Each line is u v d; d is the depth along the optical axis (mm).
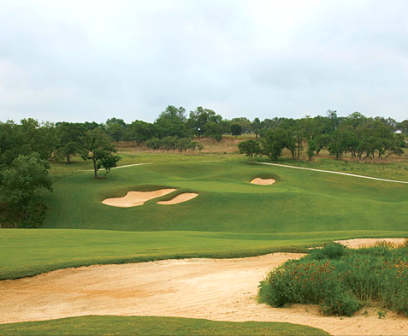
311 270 10852
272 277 10992
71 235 24766
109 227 43594
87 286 12352
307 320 8633
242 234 29062
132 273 13953
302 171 79500
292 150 102562
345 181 69375
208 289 12148
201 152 129000
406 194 60250
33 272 12867
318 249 18297
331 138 116625
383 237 25031
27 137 68938
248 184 64375
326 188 63812
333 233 28406
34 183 49031
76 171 76125
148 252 17156
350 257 14859
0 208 49250
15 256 15477
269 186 62656
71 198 54312
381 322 8508
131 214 46781
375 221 38719
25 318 9320
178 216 45094
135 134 152625
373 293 10547
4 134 61125
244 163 92188
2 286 11797
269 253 18297
